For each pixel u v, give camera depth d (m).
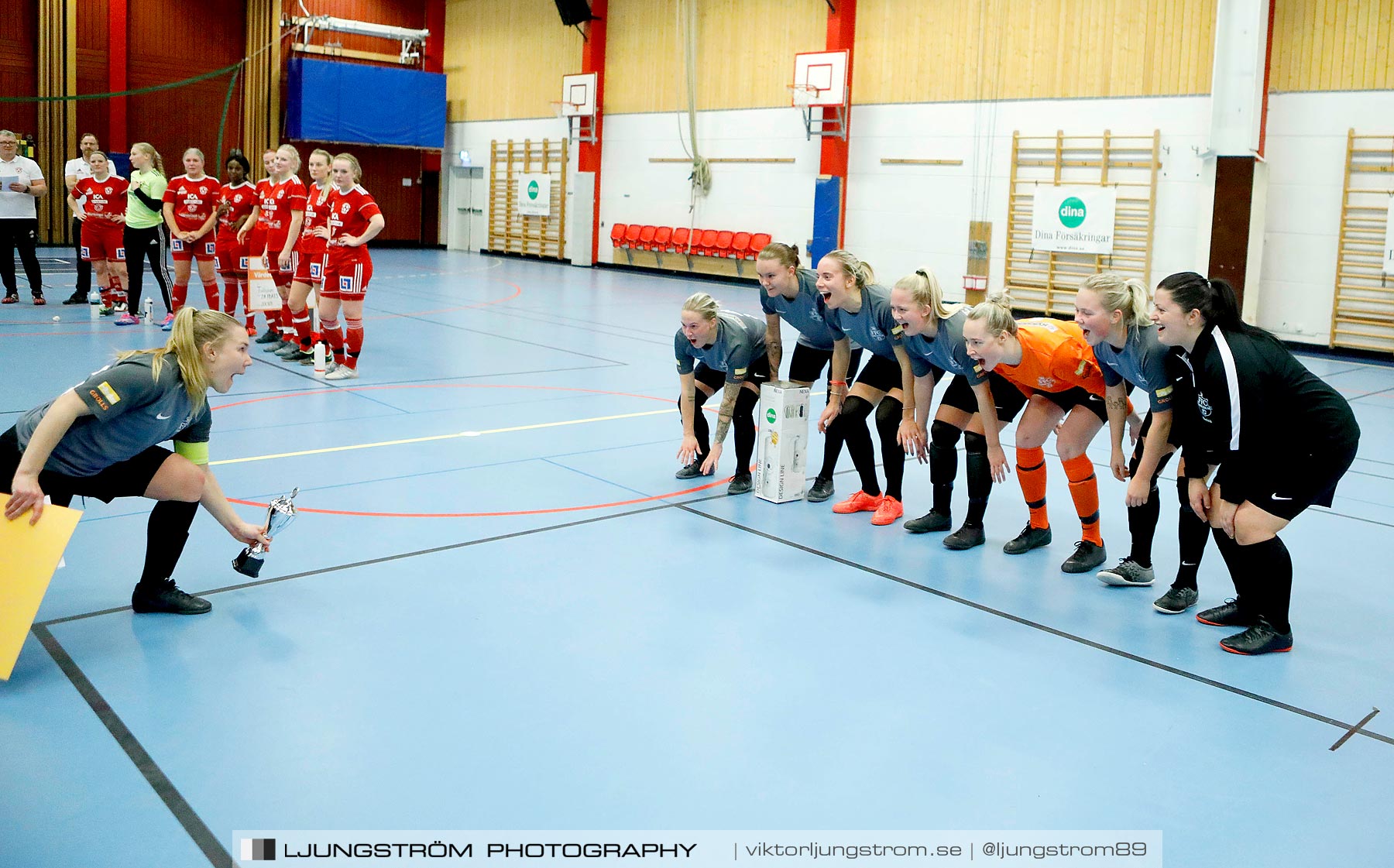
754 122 17.00
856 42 15.46
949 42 14.38
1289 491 3.12
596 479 5.02
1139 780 2.44
